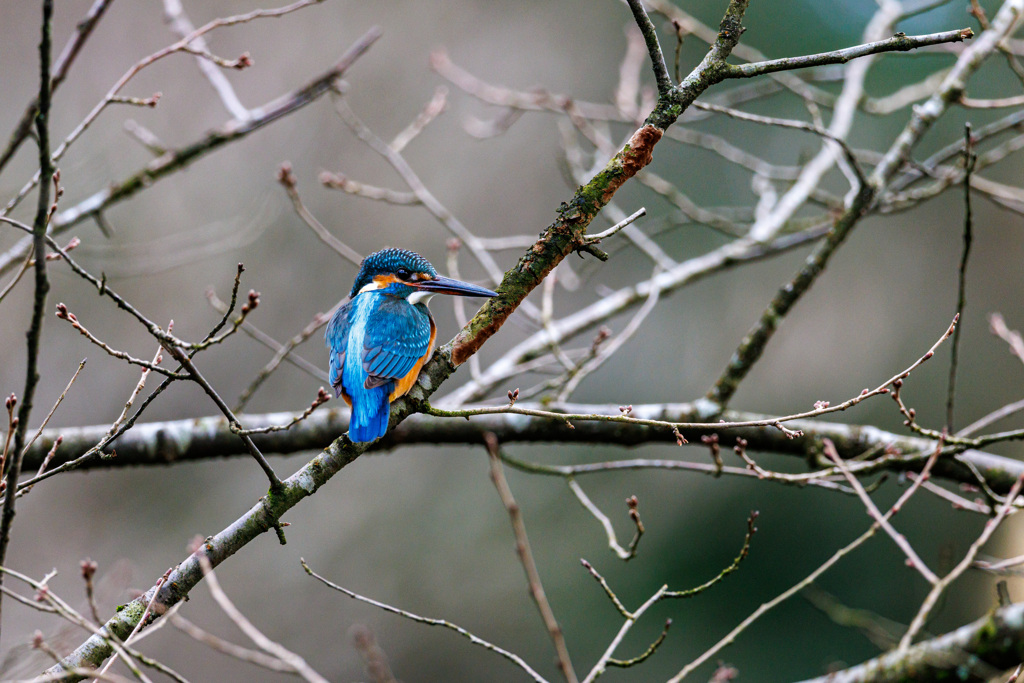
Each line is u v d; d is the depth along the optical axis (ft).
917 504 49.75
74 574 47.29
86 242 36.04
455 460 51.55
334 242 23.09
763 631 48.55
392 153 26.12
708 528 50.55
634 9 13.94
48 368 46.09
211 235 42.06
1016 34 47.67
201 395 48.93
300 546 49.49
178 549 49.11
